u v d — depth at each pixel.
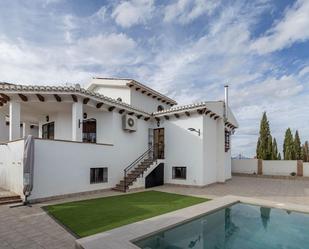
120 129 14.81
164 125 17.02
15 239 5.70
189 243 6.49
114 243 5.23
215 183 17.05
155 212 8.20
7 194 9.72
